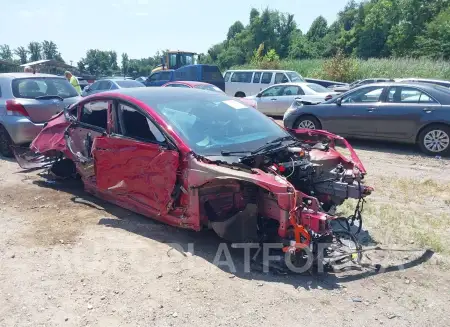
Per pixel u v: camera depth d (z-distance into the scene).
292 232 3.72
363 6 57.38
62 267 3.89
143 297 3.39
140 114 4.66
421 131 9.20
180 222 4.25
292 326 3.05
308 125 10.88
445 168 7.93
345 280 3.68
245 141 4.51
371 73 27.52
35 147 6.33
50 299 3.37
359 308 3.27
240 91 20.20
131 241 4.44
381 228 4.79
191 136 4.34
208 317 3.14
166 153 4.21
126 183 4.72
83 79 36.12
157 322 3.08
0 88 8.14
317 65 32.88
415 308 3.28
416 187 6.48
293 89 15.07
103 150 4.91
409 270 3.86
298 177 4.24
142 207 4.69
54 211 5.34
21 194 6.01
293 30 66.62
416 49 42.00
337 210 5.29
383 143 10.59
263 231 4.08
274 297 3.40
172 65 25.36
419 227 4.86
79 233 4.64
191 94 5.27
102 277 3.71
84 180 5.66
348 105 10.13
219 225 4.04
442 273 3.82
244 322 3.09
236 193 4.05
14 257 4.09
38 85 8.34
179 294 3.44
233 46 71.06
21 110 7.76
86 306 3.28
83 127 5.66
